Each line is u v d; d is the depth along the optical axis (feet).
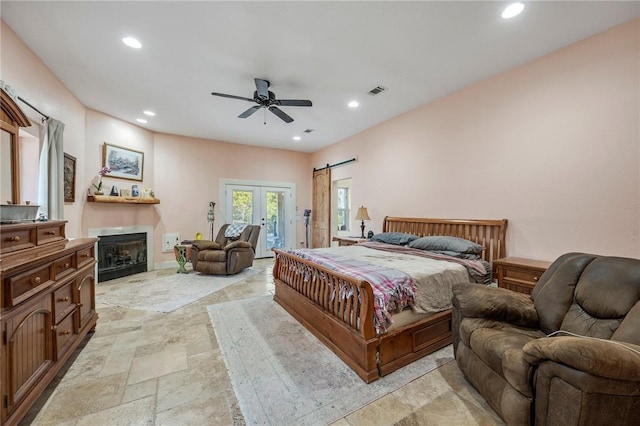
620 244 7.55
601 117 7.86
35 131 9.39
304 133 18.16
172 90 11.70
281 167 22.72
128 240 15.89
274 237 22.63
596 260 5.57
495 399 4.86
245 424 4.90
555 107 8.80
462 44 8.47
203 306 10.99
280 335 8.43
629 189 7.40
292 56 9.14
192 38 8.19
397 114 14.58
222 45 8.53
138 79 10.73
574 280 5.70
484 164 10.80
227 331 8.71
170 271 17.10
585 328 4.98
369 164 16.92
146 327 8.99
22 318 4.75
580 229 8.29
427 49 8.75
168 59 9.32
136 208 16.34
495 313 5.82
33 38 8.17
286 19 7.36
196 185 19.25
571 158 8.47
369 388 5.91
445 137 12.30
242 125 16.46
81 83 11.09
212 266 15.80
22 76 8.32
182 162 18.71
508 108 10.03
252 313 10.26
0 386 4.19
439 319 7.61
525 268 8.21
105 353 7.30
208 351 7.46
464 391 5.82
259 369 6.61
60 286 6.02
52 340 5.72
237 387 5.93
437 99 12.60
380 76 10.49
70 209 12.16
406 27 7.68
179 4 6.81
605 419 3.46
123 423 4.89
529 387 4.23
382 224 15.89
